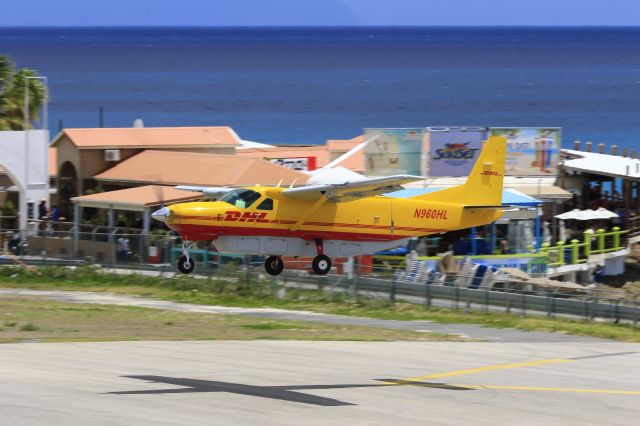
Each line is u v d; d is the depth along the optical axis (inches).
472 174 3983.8
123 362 2162.9
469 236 4712.1
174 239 4539.9
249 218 3683.6
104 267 4566.9
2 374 1943.9
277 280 4092.0
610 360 2495.1
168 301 3892.7
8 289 4158.5
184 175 5423.2
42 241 4712.1
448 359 2416.3
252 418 1587.1
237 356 2319.1
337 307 3796.8
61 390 1776.6
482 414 1689.2
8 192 5654.5
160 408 1635.1
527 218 4758.9
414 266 4402.1
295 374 2065.7
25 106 5757.9
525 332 3179.1
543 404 1809.8
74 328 2910.9
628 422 1681.8
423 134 5093.5
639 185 5526.6
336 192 3698.3
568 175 5442.9
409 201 3882.9
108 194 5132.9
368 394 1836.9
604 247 5049.2
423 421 1614.2
